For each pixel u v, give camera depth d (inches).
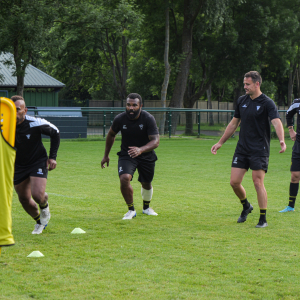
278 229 376.8
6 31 1422.2
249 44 2193.7
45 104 2294.5
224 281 243.9
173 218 423.5
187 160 1023.6
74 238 340.8
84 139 1660.9
